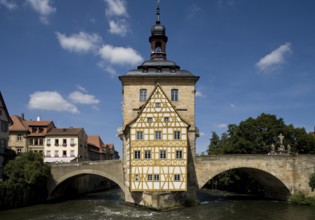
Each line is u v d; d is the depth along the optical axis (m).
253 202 50.62
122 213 39.22
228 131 71.31
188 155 48.50
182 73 49.59
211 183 82.50
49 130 81.12
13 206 44.00
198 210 41.47
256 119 65.50
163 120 44.47
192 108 49.12
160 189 43.44
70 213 39.69
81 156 82.31
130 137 44.34
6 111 58.22
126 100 49.00
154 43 52.12
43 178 50.34
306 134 65.56
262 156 49.78
